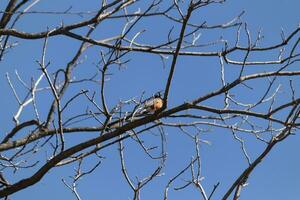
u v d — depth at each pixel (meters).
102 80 11.21
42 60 10.51
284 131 9.48
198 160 10.09
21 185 10.32
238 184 9.04
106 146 10.81
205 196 9.63
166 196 9.95
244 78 11.06
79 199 10.78
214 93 11.02
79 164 11.09
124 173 10.58
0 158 11.16
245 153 9.86
